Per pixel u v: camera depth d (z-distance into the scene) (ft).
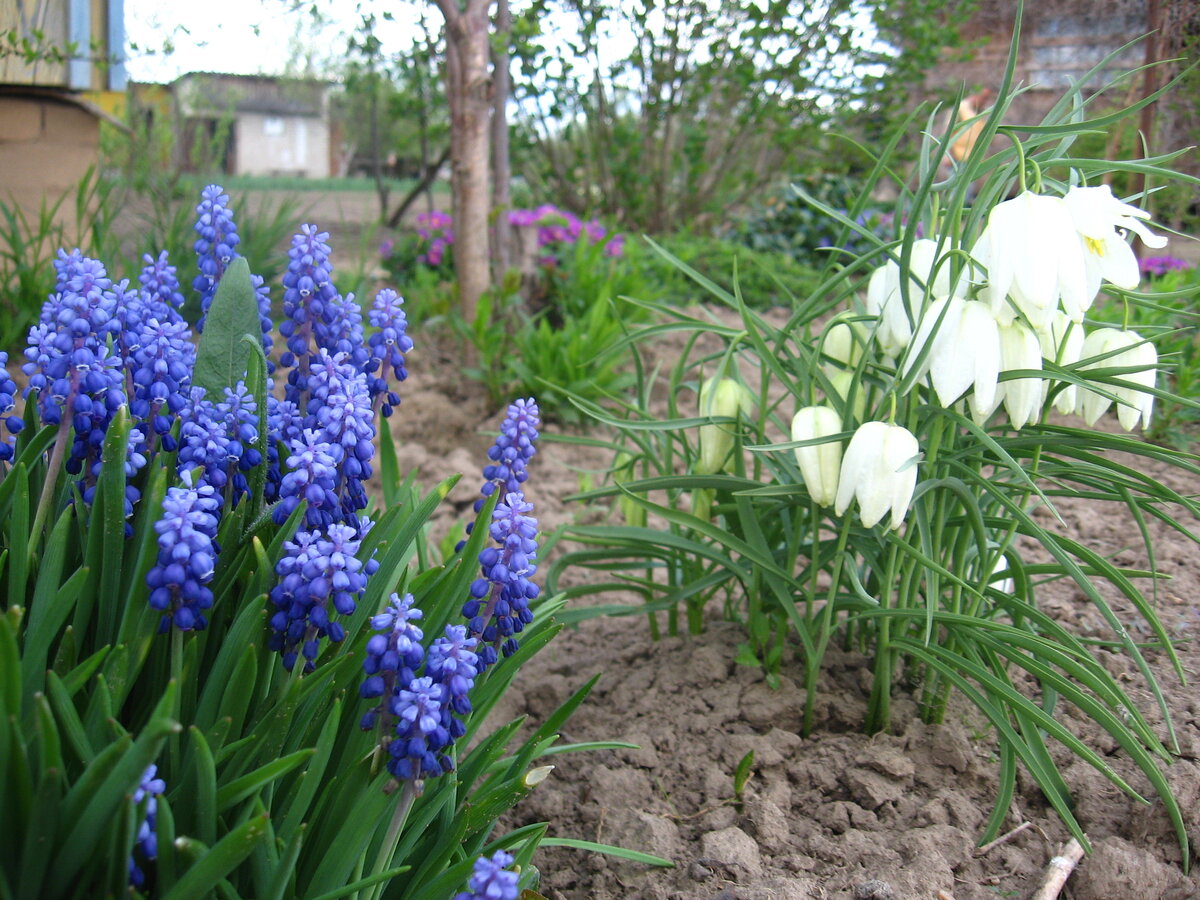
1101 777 1.57
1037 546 2.37
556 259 4.72
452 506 2.81
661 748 1.71
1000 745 1.52
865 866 1.46
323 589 0.97
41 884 0.91
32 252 3.75
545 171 6.77
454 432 3.38
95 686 1.06
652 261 5.24
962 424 1.40
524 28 4.04
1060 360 1.49
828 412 1.47
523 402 1.23
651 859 1.41
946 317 1.37
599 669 1.97
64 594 0.97
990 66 6.22
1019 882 1.43
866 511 1.38
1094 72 1.46
